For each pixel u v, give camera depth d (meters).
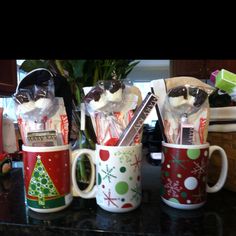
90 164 0.46
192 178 0.39
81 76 0.50
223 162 0.43
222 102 0.50
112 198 0.39
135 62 0.55
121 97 0.39
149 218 0.39
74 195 0.43
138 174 0.40
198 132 0.40
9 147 0.88
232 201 0.45
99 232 0.35
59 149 0.39
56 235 0.36
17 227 0.37
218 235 0.34
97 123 0.41
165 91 0.42
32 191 0.39
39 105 0.39
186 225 0.37
